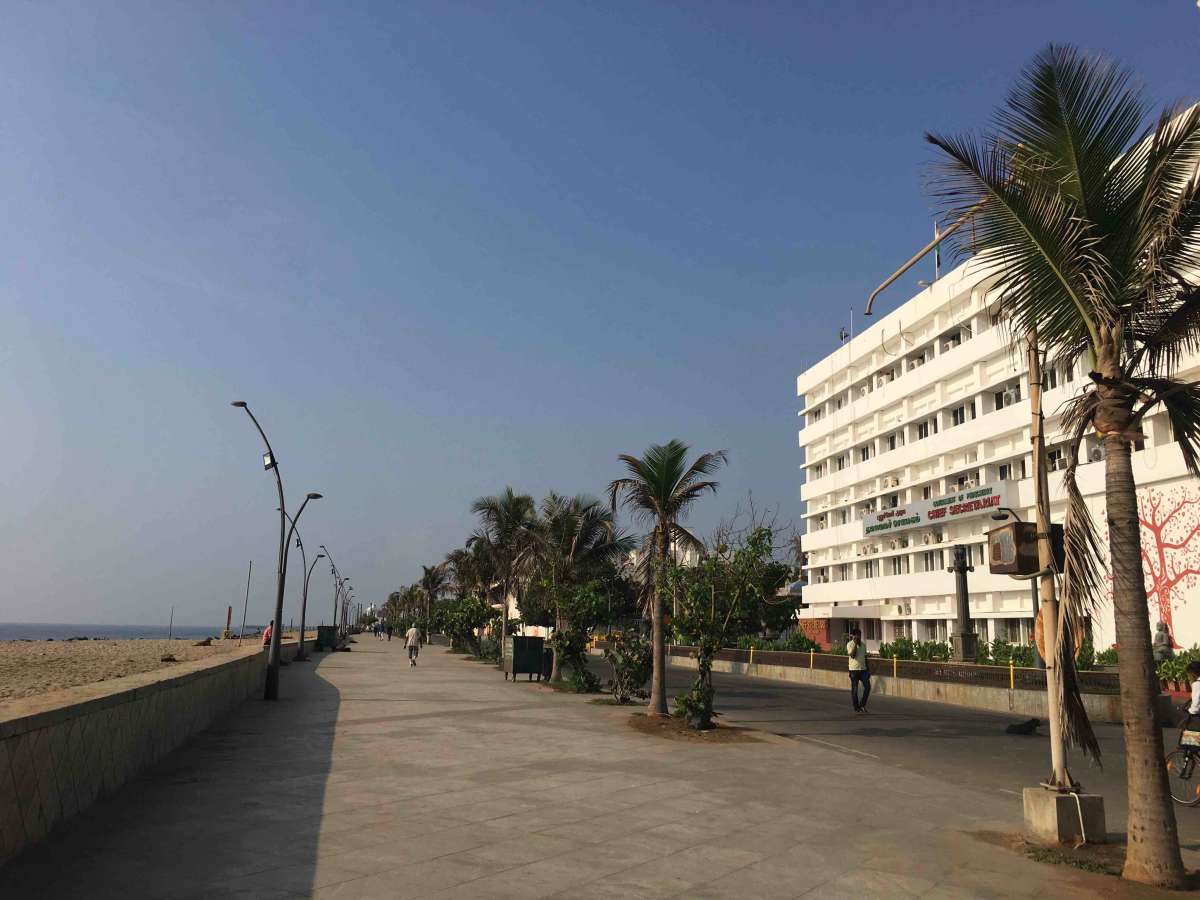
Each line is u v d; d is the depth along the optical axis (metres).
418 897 5.73
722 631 16.36
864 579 57.00
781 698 25.81
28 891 5.54
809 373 70.00
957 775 12.38
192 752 11.80
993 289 8.18
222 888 5.77
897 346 56.97
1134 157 7.45
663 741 14.23
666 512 18.34
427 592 80.00
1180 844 8.49
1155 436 30.75
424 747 12.72
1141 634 7.06
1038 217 7.49
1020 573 8.61
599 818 8.36
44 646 69.25
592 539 32.78
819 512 67.62
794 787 10.52
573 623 25.09
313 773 10.32
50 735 7.04
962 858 7.40
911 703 24.98
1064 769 8.26
